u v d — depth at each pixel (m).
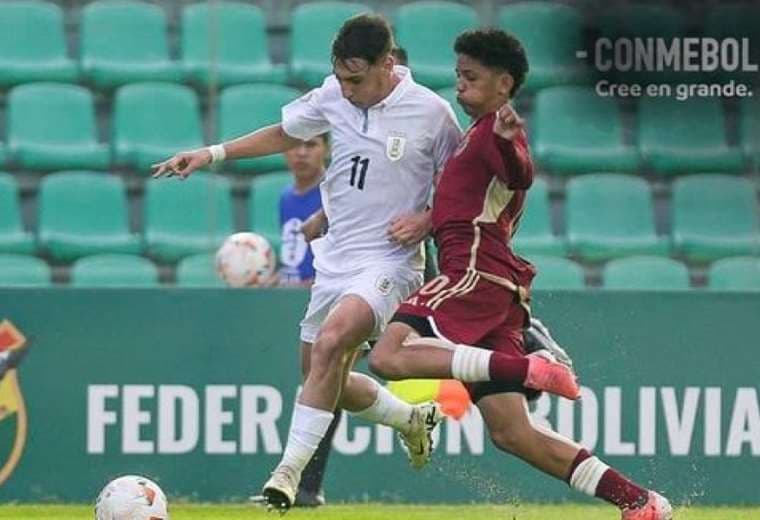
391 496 31.47
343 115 23.84
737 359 32.03
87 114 46.78
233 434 31.42
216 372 31.47
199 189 44.62
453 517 29.41
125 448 31.31
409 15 48.31
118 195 44.97
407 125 23.45
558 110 47.03
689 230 45.50
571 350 31.84
